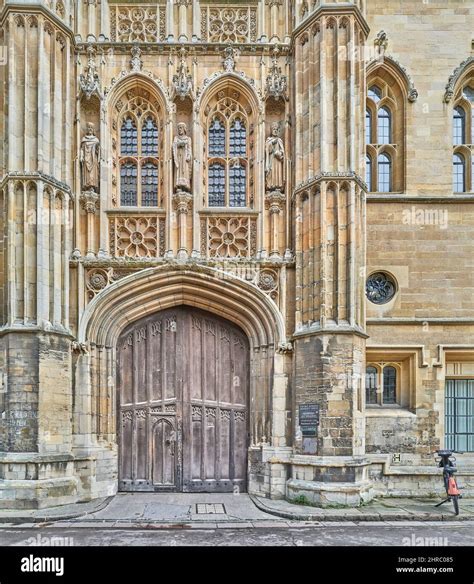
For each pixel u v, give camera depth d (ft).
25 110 43.32
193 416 47.50
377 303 49.21
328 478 41.16
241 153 49.26
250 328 47.34
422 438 47.83
